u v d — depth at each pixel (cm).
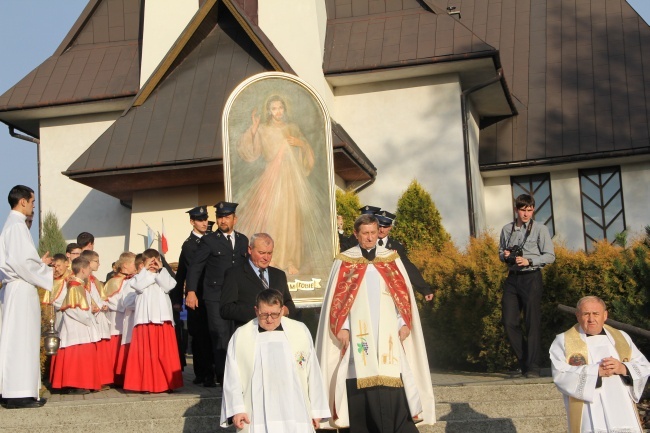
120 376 1298
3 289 1094
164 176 2022
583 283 1305
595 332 786
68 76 2303
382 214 1175
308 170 1537
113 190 2131
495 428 1017
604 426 768
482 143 2372
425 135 2180
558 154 2281
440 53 2106
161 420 1039
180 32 2241
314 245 1514
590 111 2353
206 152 1956
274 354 800
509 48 2569
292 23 2186
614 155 2236
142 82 2217
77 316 1212
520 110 2414
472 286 1380
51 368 1255
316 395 809
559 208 2353
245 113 1545
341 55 2184
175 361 1208
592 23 2558
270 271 1012
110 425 1034
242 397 794
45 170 2323
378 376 873
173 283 1232
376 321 892
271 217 1518
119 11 2422
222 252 1220
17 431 1022
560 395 1067
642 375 765
